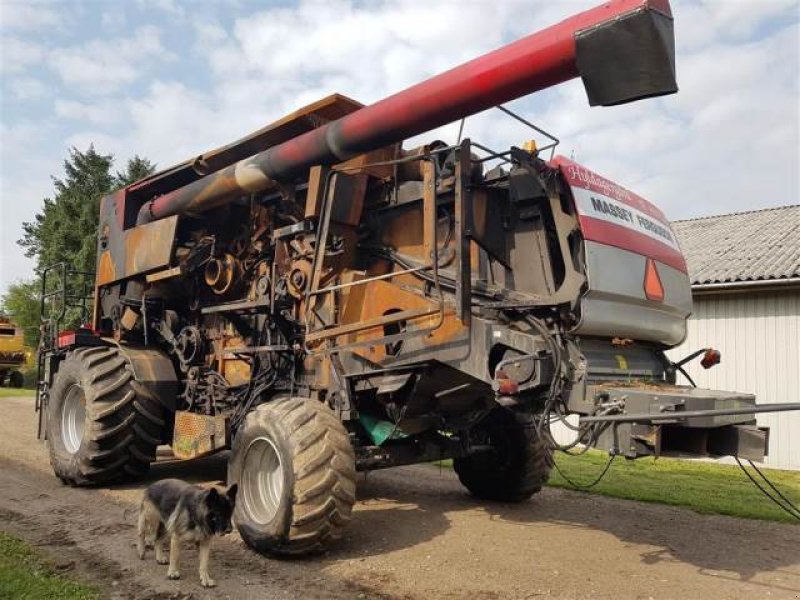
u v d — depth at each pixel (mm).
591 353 5320
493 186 5719
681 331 6246
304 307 6441
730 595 4809
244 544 5684
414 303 5723
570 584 4910
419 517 6852
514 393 4875
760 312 12820
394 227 6277
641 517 7219
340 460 5238
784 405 4066
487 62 4438
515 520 6891
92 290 11688
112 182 39688
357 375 5992
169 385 7863
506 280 5605
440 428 6516
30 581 4391
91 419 7508
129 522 6203
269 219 7125
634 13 3832
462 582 4863
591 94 4121
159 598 4363
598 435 4707
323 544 5199
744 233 15695
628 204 5859
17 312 39906
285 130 6582
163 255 7844
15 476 8430
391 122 5109
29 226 42375
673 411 4410
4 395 23125
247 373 7309
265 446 5629
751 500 8312
